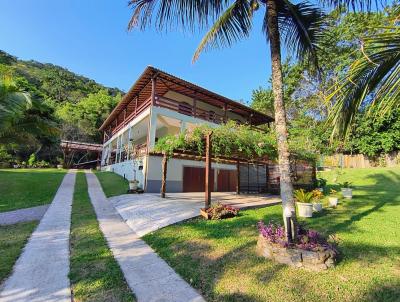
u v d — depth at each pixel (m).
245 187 18.75
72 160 34.03
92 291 3.30
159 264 4.26
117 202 10.42
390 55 2.47
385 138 23.52
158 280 3.65
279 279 3.55
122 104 21.28
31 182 14.11
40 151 31.77
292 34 5.73
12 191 11.62
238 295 3.17
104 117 40.03
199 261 4.30
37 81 52.00
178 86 16.81
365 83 2.74
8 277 3.65
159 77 15.25
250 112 21.06
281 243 4.28
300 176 15.09
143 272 3.92
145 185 13.68
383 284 3.37
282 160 4.48
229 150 9.46
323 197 11.60
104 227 6.68
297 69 23.84
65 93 51.56
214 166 17.59
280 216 7.79
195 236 5.70
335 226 6.44
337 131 3.09
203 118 17.45
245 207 9.12
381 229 6.08
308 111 25.27
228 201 11.09
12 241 5.30
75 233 6.03
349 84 2.80
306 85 25.27
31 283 3.49
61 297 3.14
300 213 7.84
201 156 10.98
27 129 12.08
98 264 4.20
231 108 20.27
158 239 5.58
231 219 7.41
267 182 16.41
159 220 7.13
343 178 19.27
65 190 13.09
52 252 4.72
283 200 4.40
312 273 3.72
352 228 6.19
